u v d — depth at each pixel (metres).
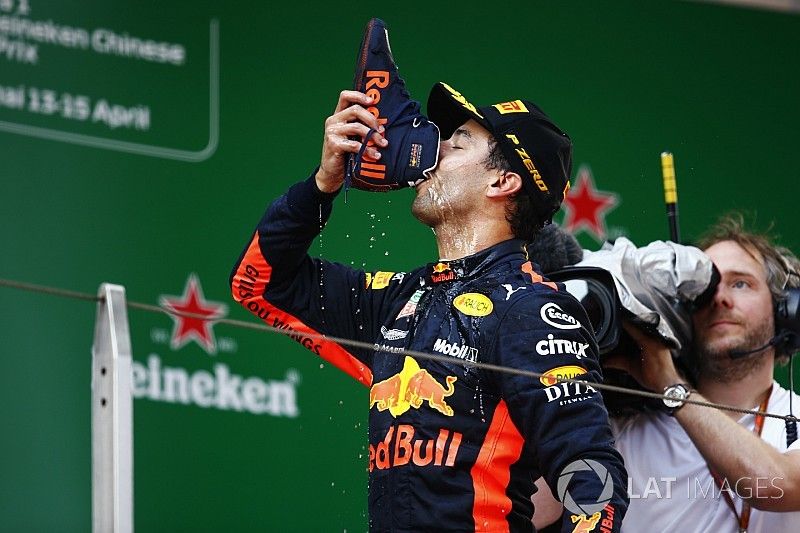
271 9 20.98
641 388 14.68
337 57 21.31
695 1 23.48
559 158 12.27
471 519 11.03
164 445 19.20
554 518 13.74
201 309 19.81
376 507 11.27
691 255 14.82
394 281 12.41
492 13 22.39
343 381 20.16
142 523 19.00
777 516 14.59
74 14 19.81
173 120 20.22
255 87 20.73
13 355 18.92
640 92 22.81
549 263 14.72
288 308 12.52
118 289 9.71
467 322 11.47
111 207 19.69
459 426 11.19
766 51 23.72
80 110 19.73
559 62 22.56
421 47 21.91
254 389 19.73
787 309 15.58
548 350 11.22
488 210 12.13
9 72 19.39
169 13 20.39
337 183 12.38
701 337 15.51
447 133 12.73
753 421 15.45
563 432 10.99
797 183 23.27
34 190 19.33
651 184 22.38
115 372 9.48
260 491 19.56
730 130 23.12
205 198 20.19
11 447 18.70
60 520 18.80
